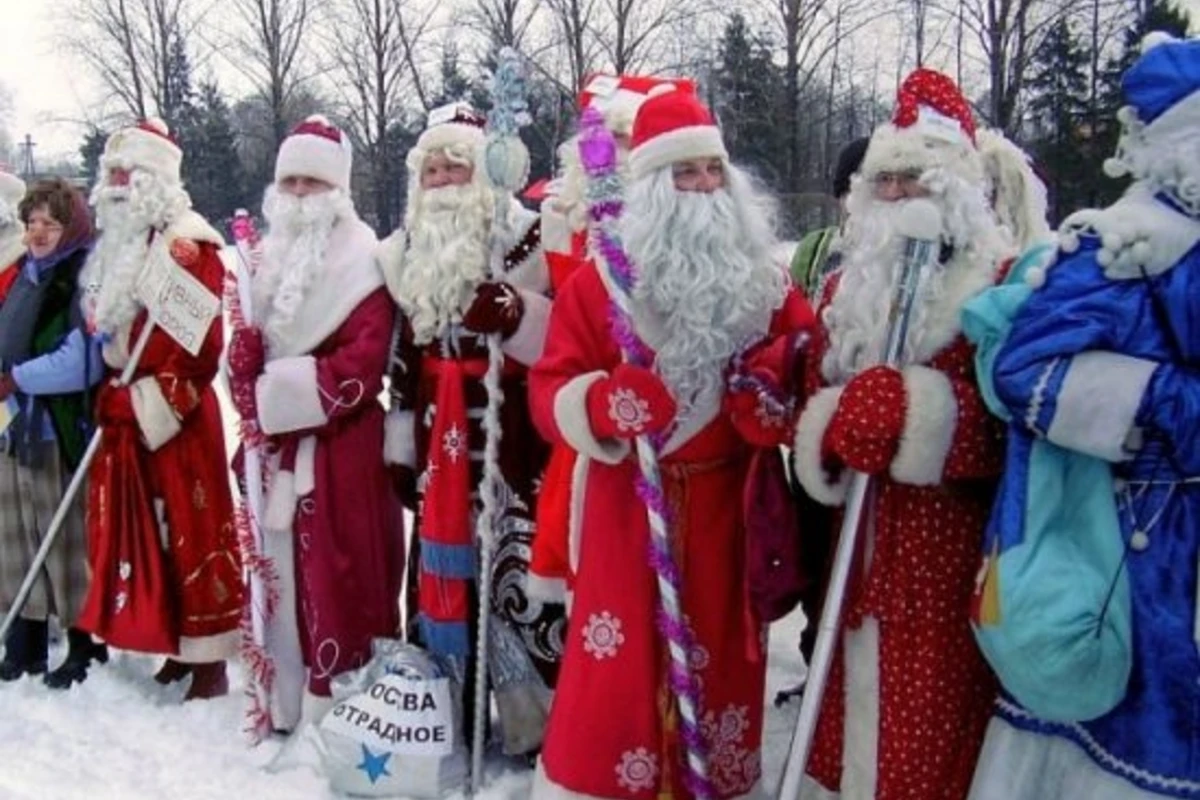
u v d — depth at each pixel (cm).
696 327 305
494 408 362
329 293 391
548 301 373
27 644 471
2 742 414
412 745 365
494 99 365
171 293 423
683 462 316
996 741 274
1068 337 250
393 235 400
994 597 259
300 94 2842
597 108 331
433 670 375
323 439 394
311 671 398
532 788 350
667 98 311
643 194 307
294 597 403
